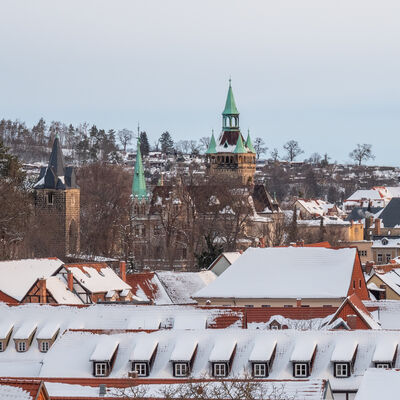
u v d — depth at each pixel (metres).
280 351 195.75
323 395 155.88
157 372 197.00
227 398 152.25
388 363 190.38
